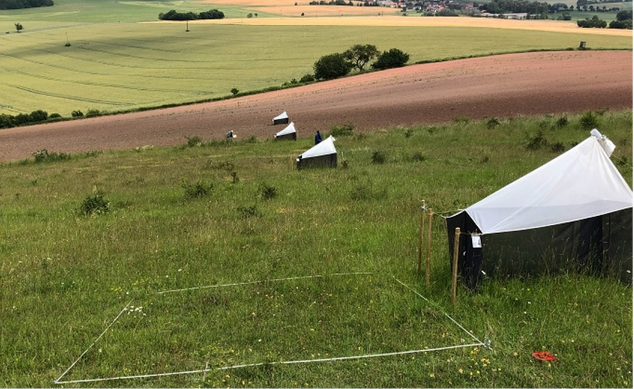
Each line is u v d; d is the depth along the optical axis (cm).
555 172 795
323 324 686
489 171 1698
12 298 815
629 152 1889
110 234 1173
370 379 561
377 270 859
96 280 887
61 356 632
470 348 606
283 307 743
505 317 668
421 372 566
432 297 735
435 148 2367
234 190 1698
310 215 1270
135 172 2383
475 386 541
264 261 931
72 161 3091
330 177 1803
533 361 574
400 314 696
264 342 649
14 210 1582
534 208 762
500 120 3191
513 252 752
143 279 873
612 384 529
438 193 1416
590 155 798
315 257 944
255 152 2820
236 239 1079
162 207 1508
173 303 774
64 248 1073
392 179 1678
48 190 2009
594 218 752
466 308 696
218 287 823
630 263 731
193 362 611
